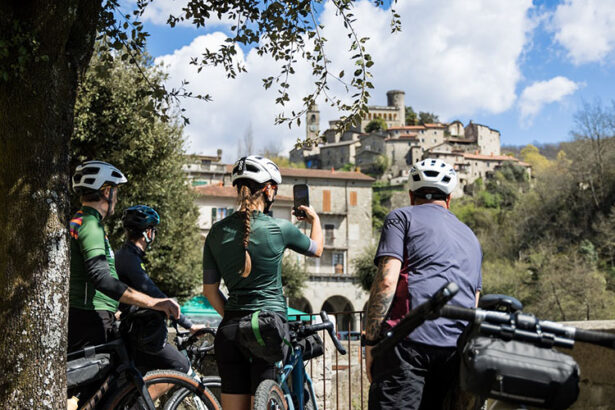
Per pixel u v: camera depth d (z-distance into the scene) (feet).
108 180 11.23
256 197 10.50
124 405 11.10
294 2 16.57
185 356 12.34
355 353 33.50
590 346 9.68
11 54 10.09
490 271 159.53
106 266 10.68
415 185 9.59
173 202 57.98
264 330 9.68
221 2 16.92
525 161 477.36
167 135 49.44
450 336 8.35
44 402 9.81
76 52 11.01
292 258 162.71
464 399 8.70
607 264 189.37
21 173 10.02
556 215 218.38
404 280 8.80
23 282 9.85
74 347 10.91
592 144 212.84
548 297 138.00
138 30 15.80
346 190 196.95
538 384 6.18
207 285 10.69
